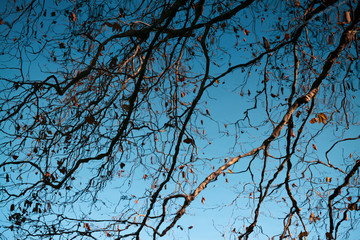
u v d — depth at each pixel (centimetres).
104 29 466
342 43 418
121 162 536
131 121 540
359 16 370
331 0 366
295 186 582
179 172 563
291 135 504
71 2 469
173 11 377
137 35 448
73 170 497
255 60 428
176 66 520
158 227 479
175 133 549
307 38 469
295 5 470
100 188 547
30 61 477
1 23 400
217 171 438
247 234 533
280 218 576
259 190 534
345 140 528
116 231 529
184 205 441
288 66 535
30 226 555
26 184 565
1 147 539
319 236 564
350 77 468
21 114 521
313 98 481
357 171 520
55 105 542
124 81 502
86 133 532
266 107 525
